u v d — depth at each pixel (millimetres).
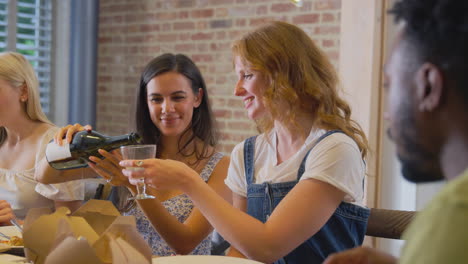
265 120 1570
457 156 544
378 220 1666
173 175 1255
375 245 2576
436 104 544
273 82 1382
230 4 4043
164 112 1869
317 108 1427
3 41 4391
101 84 4695
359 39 2541
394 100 595
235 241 1251
